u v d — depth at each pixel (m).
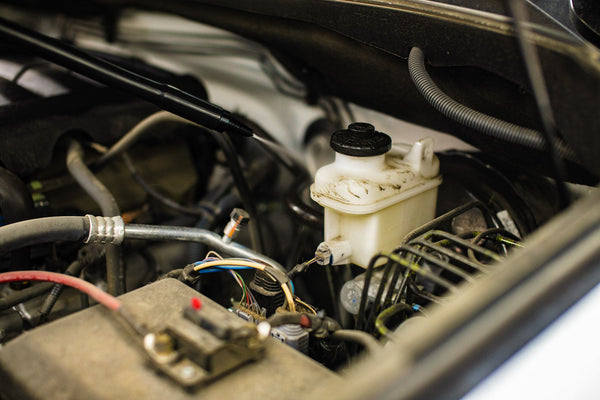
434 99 0.93
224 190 1.65
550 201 1.18
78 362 0.67
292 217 1.31
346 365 0.95
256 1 1.22
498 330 0.57
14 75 1.51
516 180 1.23
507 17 0.89
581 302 0.65
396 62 1.13
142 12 2.16
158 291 0.82
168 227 1.05
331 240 1.10
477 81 1.00
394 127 1.51
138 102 1.52
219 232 1.59
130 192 1.56
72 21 2.32
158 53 2.08
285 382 0.67
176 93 1.12
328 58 1.35
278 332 0.83
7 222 1.19
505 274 0.62
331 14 1.11
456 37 0.95
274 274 0.93
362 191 1.00
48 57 1.23
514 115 1.03
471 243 0.90
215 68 1.96
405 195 1.06
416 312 0.97
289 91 1.77
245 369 0.68
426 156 1.11
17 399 0.65
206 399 0.63
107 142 1.44
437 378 0.52
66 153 1.41
